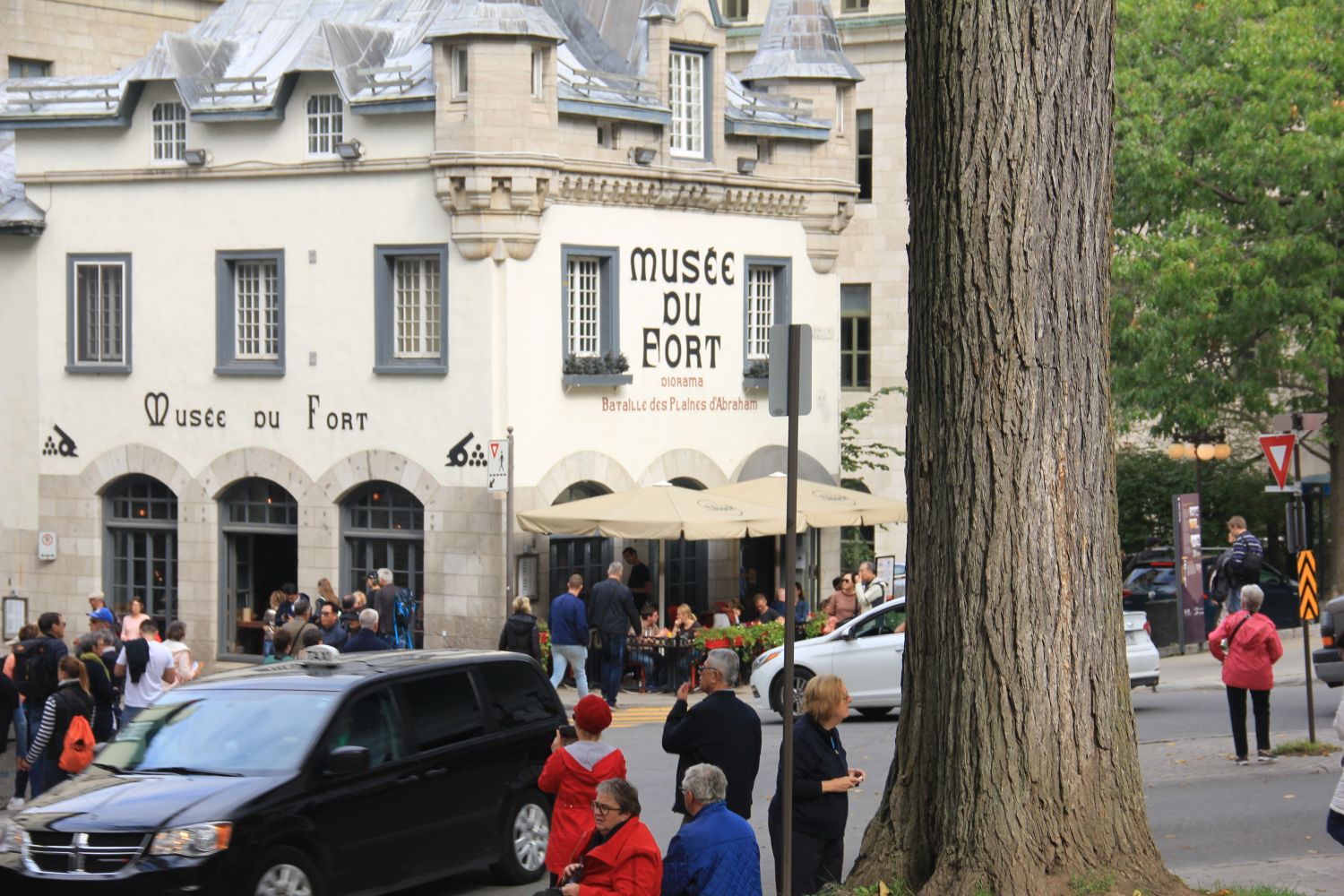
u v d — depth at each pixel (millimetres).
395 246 36719
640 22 39438
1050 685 12727
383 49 38344
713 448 40594
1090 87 12984
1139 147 40031
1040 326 12852
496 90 35219
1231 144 39000
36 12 52188
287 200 37906
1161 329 39625
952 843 12750
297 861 15070
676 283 39406
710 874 11891
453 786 16859
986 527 12836
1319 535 50750
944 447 13031
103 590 40594
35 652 23672
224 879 14469
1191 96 40375
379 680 16562
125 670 24984
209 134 38688
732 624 38812
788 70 42531
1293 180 38969
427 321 36781
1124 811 12766
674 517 34469
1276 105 38969
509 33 35094
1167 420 40750
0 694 22578
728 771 15148
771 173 41500
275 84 38438
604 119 37219
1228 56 39719
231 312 38938
